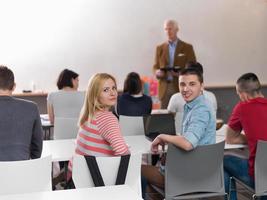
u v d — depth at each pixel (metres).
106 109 2.61
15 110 2.43
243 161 3.20
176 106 4.29
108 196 1.89
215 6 6.85
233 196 3.24
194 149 2.66
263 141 2.81
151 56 6.69
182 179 2.72
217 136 3.55
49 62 6.38
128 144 3.24
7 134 2.38
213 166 2.76
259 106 3.04
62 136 3.72
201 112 2.73
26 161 2.11
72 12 6.37
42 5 6.27
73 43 6.43
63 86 4.51
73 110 4.45
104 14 6.47
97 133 2.55
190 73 2.79
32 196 1.89
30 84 6.34
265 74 7.15
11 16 6.19
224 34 6.95
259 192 2.89
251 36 7.06
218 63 6.98
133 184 2.39
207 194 2.79
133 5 6.54
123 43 6.58
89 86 2.60
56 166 3.38
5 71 2.45
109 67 6.58
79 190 1.97
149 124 3.61
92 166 2.27
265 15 7.07
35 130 2.54
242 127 3.13
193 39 6.84
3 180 2.09
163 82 6.07
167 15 6.68
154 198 3.69
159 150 2.96
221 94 7.00
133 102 4.34
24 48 6.28
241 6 6.96
